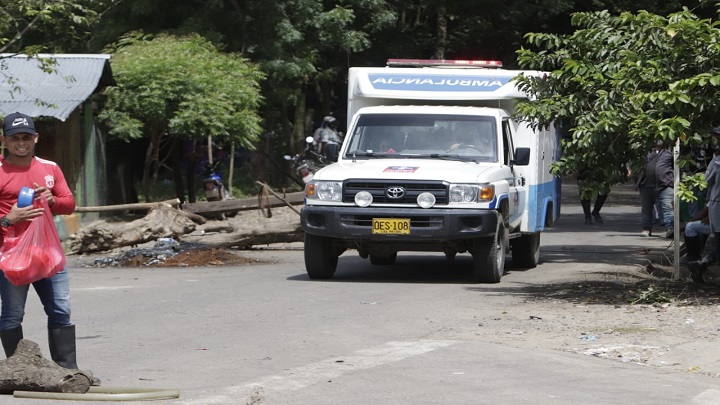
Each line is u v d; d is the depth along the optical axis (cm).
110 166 5703
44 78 4778
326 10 7175
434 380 1675
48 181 1595
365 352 1911
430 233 2906
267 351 1923
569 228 5162
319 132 7206
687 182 2439
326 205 2981
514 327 2208
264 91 6700
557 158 3888
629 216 5869
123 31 6219
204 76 5309
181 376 1702
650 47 2498
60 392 1545
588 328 2186
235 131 5478
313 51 6812
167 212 3988
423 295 2736
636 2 7638
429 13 8062
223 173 7038
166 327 2216
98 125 5244
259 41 6512
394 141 3212
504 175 3111
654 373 1773
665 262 3672
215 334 2120
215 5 6297
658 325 2209
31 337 2097
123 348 1966
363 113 3288
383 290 2850
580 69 2588
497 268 3008
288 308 2489
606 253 4050
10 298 1608
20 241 1577
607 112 2441
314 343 2008
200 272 3409
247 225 4181
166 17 6412
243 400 1525
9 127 1568
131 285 3019
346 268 3528
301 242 4381
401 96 3359
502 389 1616
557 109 2609
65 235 4412
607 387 1647
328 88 8438
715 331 2128
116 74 5247
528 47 8319
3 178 1570
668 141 2367
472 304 2556
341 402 1523
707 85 2398
